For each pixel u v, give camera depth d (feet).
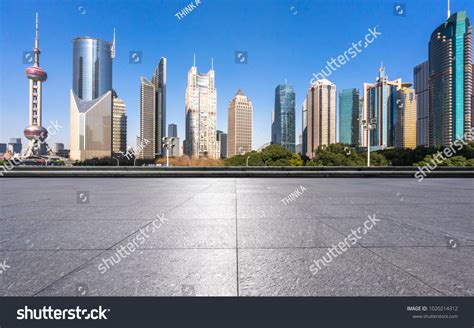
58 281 7.57
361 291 7.11
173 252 9.81
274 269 8.35
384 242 10.96
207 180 49.32
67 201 22.39
